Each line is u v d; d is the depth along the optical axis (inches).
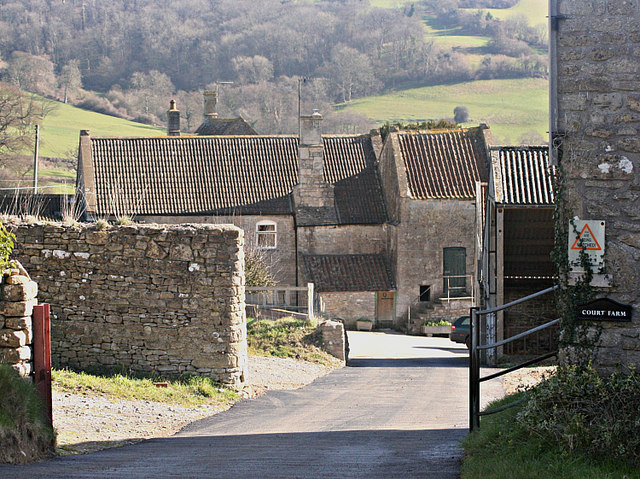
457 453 454.3
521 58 5521.7
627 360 450.6
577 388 428.5
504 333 1221.7
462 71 5428.2
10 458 402.6
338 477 373.1
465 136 2005.4
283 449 483.5
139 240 769.6
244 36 5433.1
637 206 452.4
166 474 382.0
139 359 765.9
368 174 2097.7
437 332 1809.8
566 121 465.7
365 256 1973.4
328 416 669.3
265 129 4367.6
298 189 1982.0
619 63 459.5
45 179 2800.2
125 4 5738.2
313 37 5502.0
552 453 396.8
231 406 726.5
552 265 1194.0
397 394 824.3
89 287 769.6
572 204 463.2
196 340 767.1
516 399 550.0
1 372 441.4
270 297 1540.4
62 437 514.3
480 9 6584.6
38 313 495.5
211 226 776.9
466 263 1909.4
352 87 5241.1
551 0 469.7
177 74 5315.0
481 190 1453.0
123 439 535.2
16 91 2851.9
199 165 2028.8
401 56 5585.6
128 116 4736.7
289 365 1059.3
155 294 767.1
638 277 450.9
